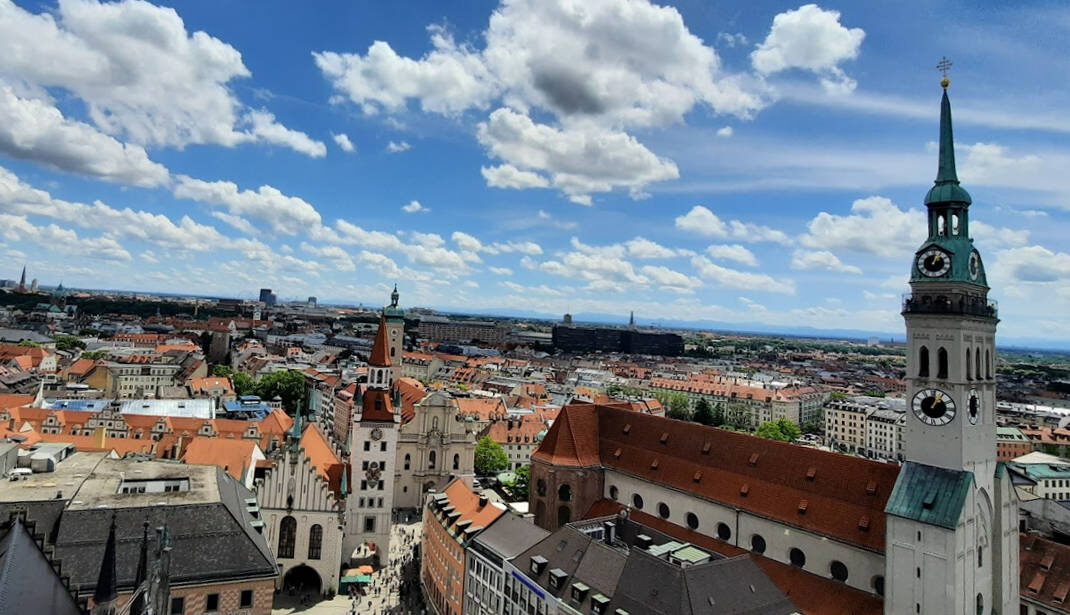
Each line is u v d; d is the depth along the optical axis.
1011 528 77.19
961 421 71.00
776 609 69.44
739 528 89.44
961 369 71.44
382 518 119.75
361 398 120.62
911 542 70.75
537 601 78.56
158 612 44.91
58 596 44.88
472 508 102.38
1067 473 171.25
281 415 190.50
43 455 77.19
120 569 61.38
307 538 106.62
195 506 70.12
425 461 151.50
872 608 74.19
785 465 89.81
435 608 103.38
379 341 127.06
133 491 73.62
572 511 108.50
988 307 75.56
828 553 80.00
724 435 99.19
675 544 82.69
